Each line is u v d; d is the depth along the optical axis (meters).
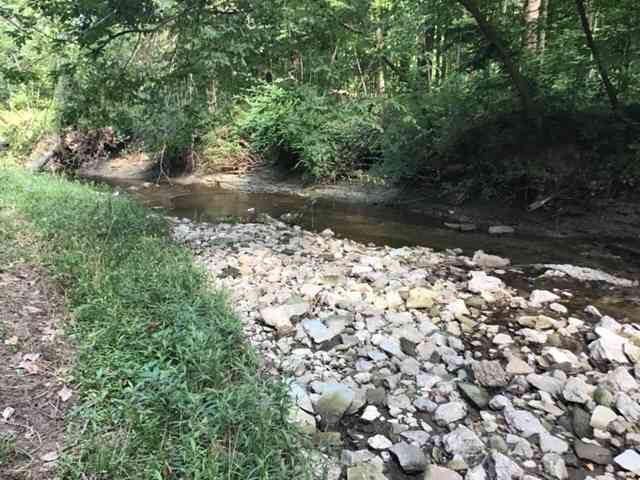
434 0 9.88
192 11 5.87
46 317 3.33
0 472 1.99
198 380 2.62
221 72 6.52
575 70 9.11
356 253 7.18
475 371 3.66
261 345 3.92
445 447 2.81
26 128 16.05
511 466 2.62
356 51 9.21
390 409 3.20
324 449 2.67
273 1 6.35
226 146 15.06
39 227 5.30
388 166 11.02
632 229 7.58
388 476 2.60
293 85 8.40
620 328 4.45
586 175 8.27
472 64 9.28
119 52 7.97
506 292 5.49
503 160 9.08
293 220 9.77
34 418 2.34
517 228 8.54
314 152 11.51
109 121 7.18
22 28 6.18
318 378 3.51
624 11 8.34
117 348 2.85
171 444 2.20
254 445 2.21
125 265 4.20
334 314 4.66
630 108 8.41
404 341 4.18
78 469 2.02
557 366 3.85
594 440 2.96
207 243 7.20
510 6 10.10
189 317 3.18
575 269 6.25
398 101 10.24
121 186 14.29
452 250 7.32
